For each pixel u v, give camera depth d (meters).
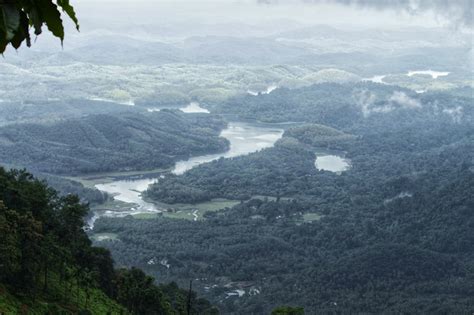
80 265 105.06
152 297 103.94
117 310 96.94
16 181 101.88
